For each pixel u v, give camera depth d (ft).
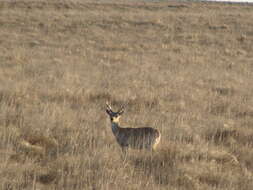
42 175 116.16
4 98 195.72
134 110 199.82
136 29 526.16
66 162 124.67
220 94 250.78
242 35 517.96
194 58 382.01
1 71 264.93
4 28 478.18
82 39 451.94
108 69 307.17
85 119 175.73
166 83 267.39
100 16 590.55
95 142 147.64
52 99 207.00
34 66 293.64
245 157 147.43
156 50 418.10
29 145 139.44
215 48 449.89
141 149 140.36
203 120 188.85
